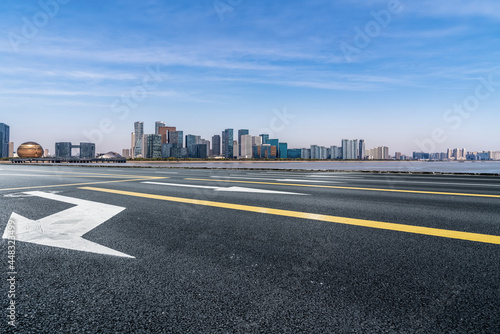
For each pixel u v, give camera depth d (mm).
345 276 2121
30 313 1631
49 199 5801
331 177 12172
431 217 4141
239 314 1623
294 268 2279
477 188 7824
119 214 4359
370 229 3477
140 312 1646
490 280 2037
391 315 1603
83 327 1505
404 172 15102
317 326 1508
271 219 4031
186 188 7742
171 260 2451
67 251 2666
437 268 2258
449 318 1568
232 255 2582
